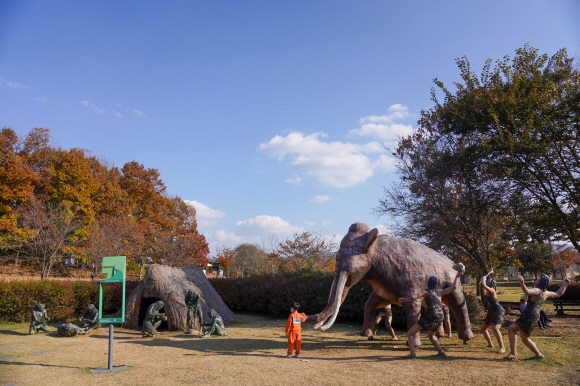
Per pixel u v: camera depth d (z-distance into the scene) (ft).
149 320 39.27
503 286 137.49
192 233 141.49
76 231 107.76
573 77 45.98
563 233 46.57
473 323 41.57
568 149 44.80
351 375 22.33
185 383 21.25
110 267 25.41
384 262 31.35
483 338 34.47
